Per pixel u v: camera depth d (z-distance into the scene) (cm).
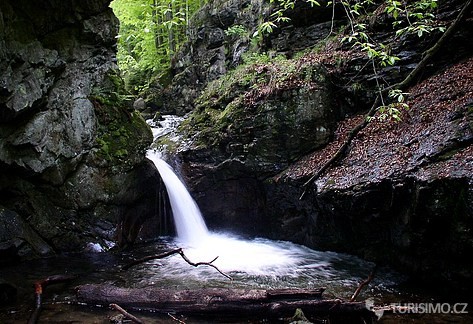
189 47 1677
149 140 1024
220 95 1229
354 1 1131
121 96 1004
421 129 766
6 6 736
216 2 1616
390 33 999
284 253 888
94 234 901
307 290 556
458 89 792
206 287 662
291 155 962
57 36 879
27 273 720
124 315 508
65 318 532
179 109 1636
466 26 884
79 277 705
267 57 1234
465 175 567
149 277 715
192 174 1097
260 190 1009
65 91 880
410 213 638
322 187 790
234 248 938
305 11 1200
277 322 525
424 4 729
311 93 959
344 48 1069
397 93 716
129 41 2009
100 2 959
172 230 1055
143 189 998
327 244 856
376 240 758
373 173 734
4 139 751
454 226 577
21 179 810
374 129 870
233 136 1027
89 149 914
